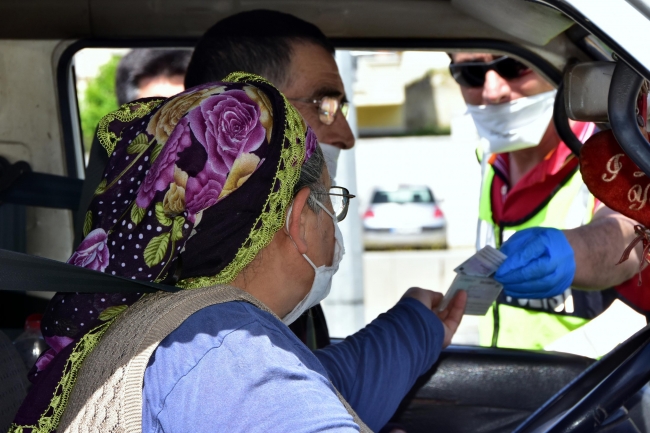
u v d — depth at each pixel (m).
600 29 1.20
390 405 1.77
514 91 2.64
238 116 1.23
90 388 1.16
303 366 1.14
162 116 1.26
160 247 1.19
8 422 1.57
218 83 1.29
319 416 1.06
